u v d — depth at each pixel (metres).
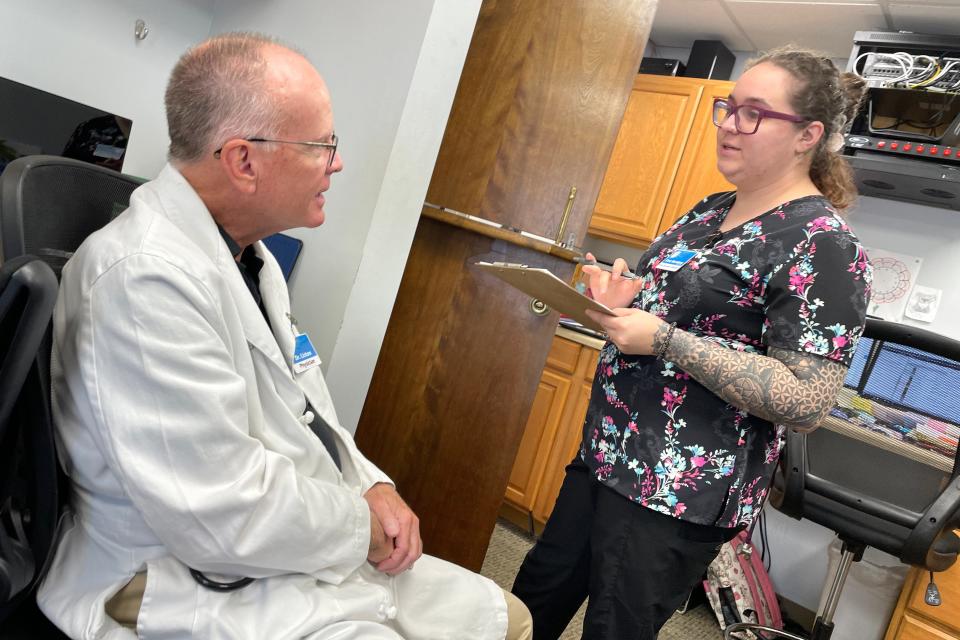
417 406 2.17
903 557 1.89
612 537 1.30
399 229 1.79
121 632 0.82
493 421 2.09
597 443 1.37
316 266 1.84
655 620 1.30
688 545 1.26
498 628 1.12
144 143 2.06
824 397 1.16
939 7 2.77
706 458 1.24
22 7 1.69
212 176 0.93
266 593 0.88
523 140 2.08
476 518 2.09
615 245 3.90
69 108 1.79
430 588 1.10
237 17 2.14
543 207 2.06
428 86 1.74
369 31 1.83
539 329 2.05
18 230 0.86
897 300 3.03
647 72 3.64
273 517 0.84
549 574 1.49
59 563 0.88
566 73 2.04
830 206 1.25
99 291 0.81
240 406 0.86
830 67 1.26
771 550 3.13
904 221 3.05
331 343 1.76
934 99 2.56
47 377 0.78
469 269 2.13
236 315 0.91
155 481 0.79
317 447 1.02
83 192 1.00
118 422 0.79
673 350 1.21
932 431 2.13
